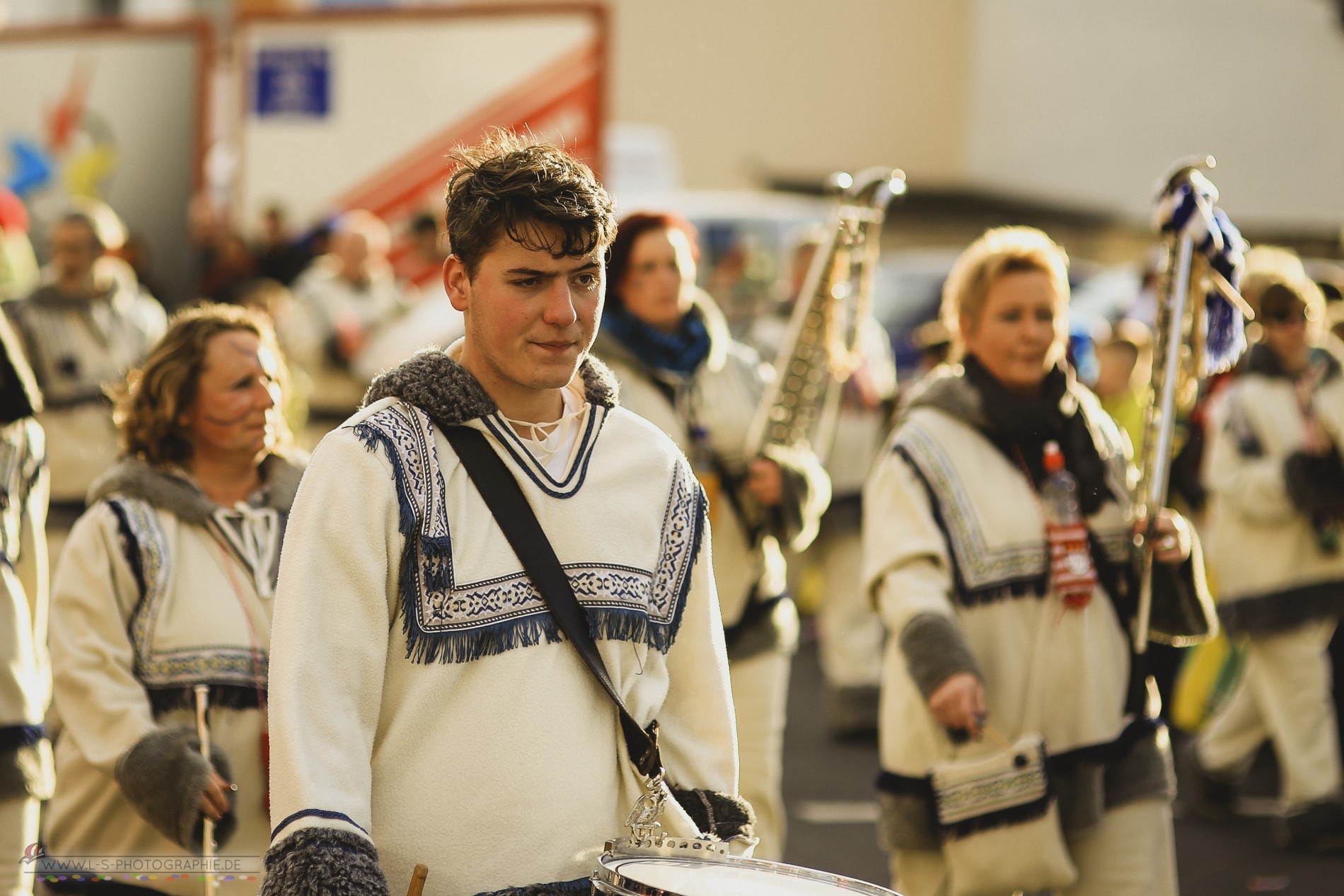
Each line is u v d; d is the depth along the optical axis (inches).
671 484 116.0
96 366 317.4
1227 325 179.3
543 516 109.5
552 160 108.0
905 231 1013.2
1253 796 310.3
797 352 215.0
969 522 177.3
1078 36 890.7
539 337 107.3
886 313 612.1
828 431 239.1
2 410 181.9
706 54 1047.6
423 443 107.5
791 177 1042.7
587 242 107.1
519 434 111.2
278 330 480.7
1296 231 729.0
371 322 483.8
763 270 633.6
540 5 543.2
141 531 163.2
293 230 563.8
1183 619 179.6
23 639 180.5
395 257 558.9
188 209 616.4
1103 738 175.3
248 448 168.6
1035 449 179.6
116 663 159.6
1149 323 447.5
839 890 108.7
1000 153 973.2
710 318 220.8
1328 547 272.7
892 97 1030.4
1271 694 277.3
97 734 157.6
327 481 104.9
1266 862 268.4
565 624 107.1
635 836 109.8
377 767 105.0
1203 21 785.6
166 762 153.8
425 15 551.5
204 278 604.1
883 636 346.3
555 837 105.8
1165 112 815.7
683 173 1053.2
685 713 116.9
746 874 109.0
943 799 173.0
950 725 168.4
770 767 213.9
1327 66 722.2
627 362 212.8
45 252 621.3
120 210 619.2
